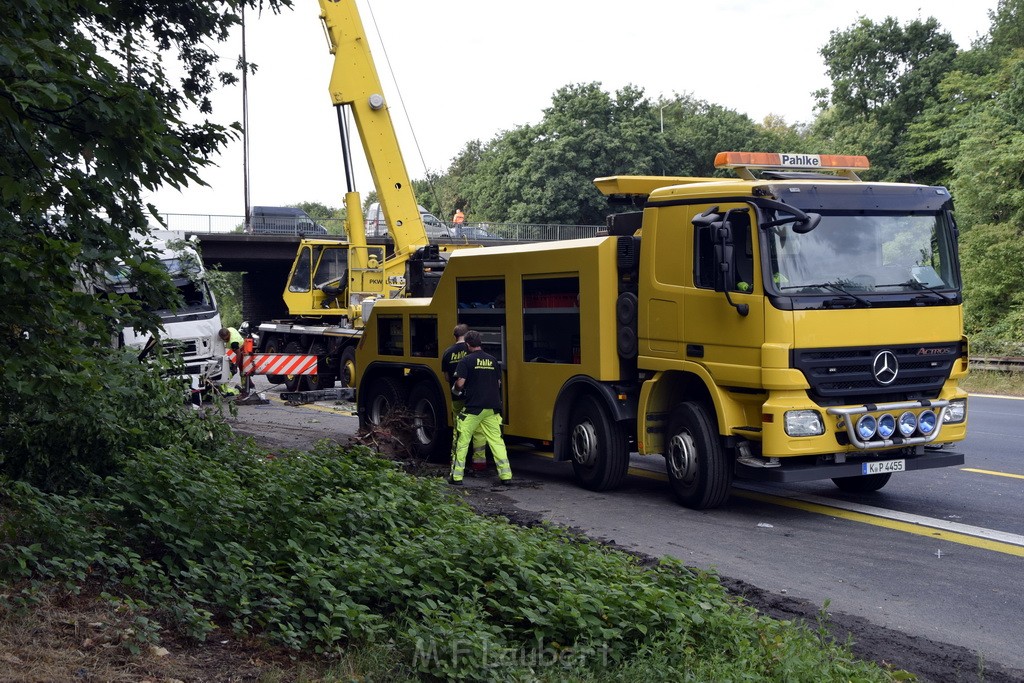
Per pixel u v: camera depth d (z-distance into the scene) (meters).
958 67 52.09
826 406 8.19
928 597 6.33
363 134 18.28
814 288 8.15
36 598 4.53
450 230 25.75
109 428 6.83
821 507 8.95
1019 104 32.28
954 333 8.69
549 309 10.21
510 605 5.27
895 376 8.36
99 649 4.20
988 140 31.02
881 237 8.52
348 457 8.52
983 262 28.20
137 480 6.07
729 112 72.50
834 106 62.75
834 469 8.21
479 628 4.78
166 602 4.85
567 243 10.01
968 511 8.66
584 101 58.81
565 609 5.03
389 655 4.55
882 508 8.84
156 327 6.91
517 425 10.75
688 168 68.19
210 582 5.10
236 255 40.53
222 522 5.77
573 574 5.76
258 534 5.72
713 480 8.70
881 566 7.03
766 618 5.44
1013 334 26.41
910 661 5.25
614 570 5.93
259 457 8.73
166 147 5.11
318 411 17.64
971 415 15.87
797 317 7.98
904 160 49.28
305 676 4.23
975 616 5.96
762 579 6.78
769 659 4.88
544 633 4.92
